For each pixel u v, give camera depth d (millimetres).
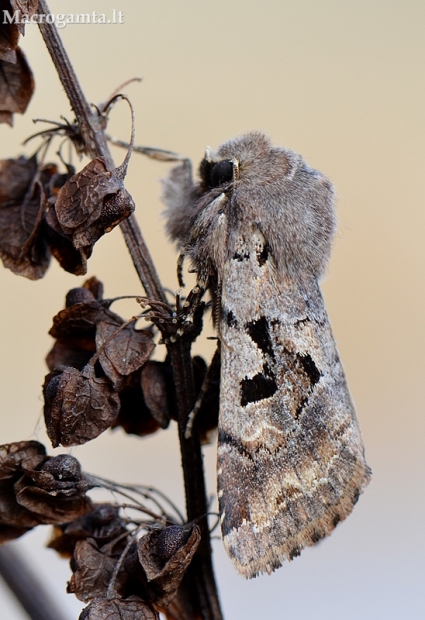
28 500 93
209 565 96
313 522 96
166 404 97
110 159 93
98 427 93
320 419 97
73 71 96
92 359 93
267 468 96
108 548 94
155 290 97
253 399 97
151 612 91
